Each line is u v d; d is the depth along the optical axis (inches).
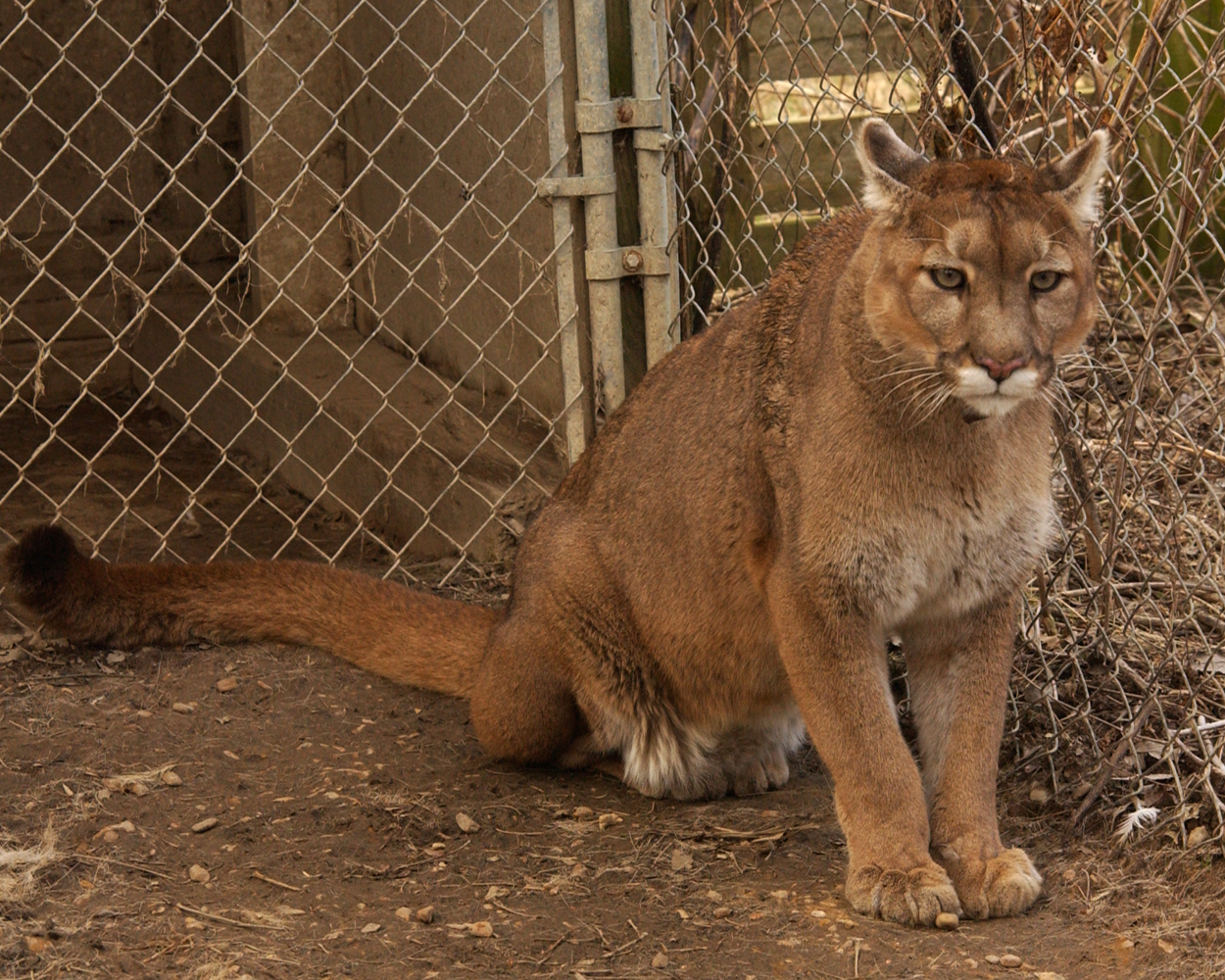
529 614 169.3
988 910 135.2
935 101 207.3
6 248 335.9
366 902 139.5
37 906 133.6
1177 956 126.7
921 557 138.4
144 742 172.6
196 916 134.0
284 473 291.7
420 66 270.2
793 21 330.6
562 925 135.3
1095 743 157.2
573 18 203.0
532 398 247.1
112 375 352.2
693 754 169.2
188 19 339.6
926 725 149.1
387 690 191.2
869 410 135.4
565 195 206.5
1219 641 174.4
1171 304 268.8
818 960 128.3
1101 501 196.7
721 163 228.2
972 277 127.3
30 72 334.0
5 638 197.5
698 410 159.8
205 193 345.4
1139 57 180.5
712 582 156.5
